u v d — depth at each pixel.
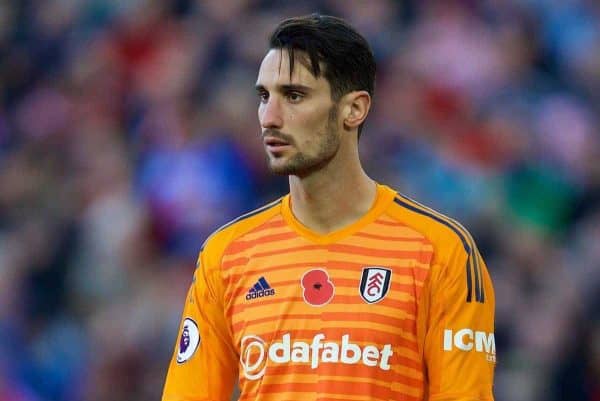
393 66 45.12
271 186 41.88
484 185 41.50
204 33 47.25
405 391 15.99
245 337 16.34
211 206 41.22
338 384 15.84
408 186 41.34
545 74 46.22
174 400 16.88
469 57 45.31
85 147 46.38
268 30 46.03
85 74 49.28
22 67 50.78
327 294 16.17
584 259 39.75
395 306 16.02
